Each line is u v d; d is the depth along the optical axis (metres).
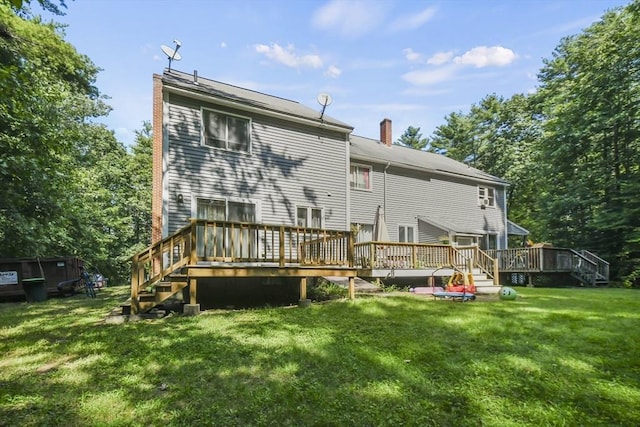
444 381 3.59
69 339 5.39
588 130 19.84
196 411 3.00
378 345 4.82
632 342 4.91
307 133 13.63
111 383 3.62
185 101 11.24
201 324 6.23
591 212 21.30
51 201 11.55
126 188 27.11
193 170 11.13
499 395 3.27
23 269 11.97
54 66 12.87
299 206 13.08
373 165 16.89
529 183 30.19
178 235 7.54
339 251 9.57
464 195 20.41
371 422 2.80
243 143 12.22
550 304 8.73
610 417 2.86
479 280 13.16
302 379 3.65
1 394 3.35
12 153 8.67
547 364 4.06
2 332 6.04
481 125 36.00
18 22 10.41
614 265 19.33
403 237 17.48
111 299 11.29
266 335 5.38
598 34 20.47
